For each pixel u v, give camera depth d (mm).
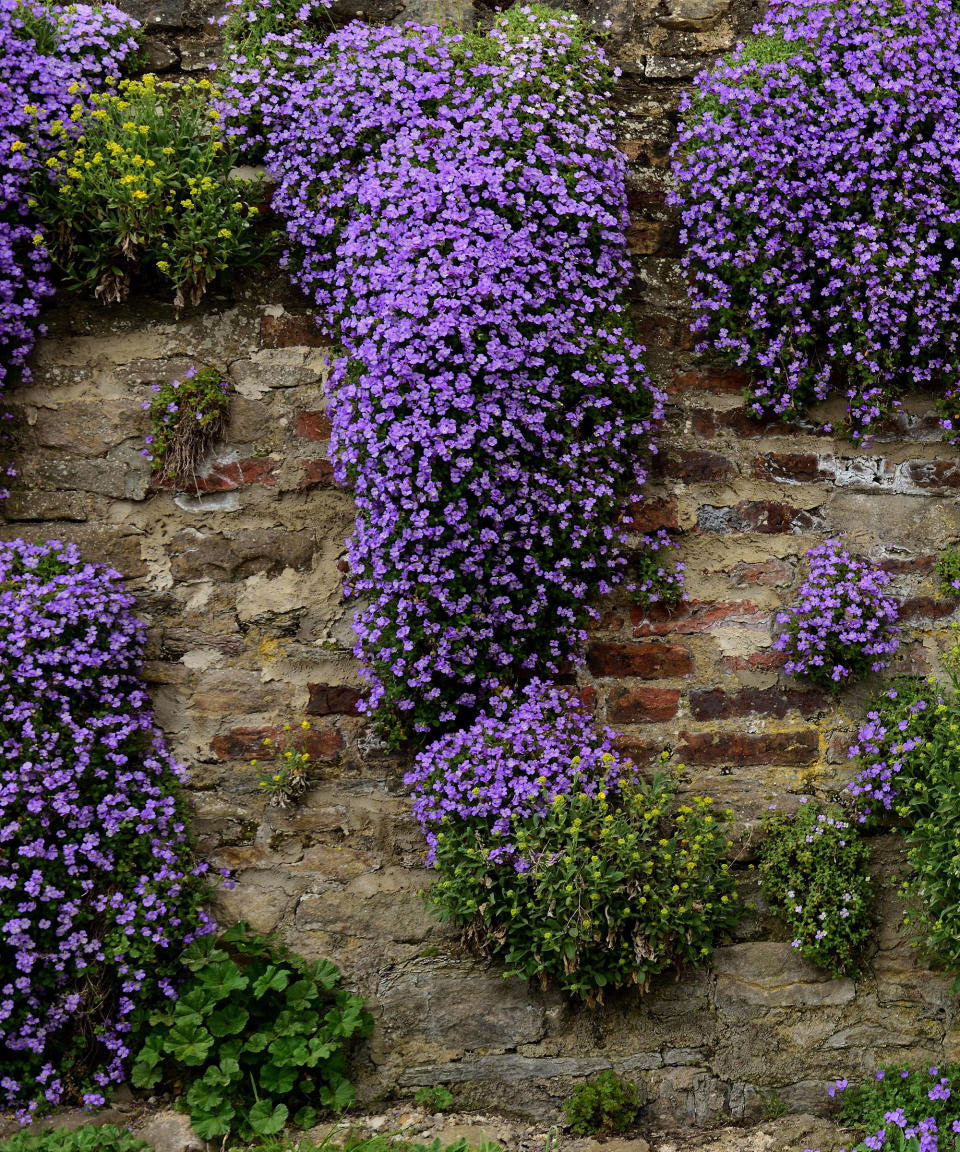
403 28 3379
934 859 2951
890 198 3229
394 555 2904
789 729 3299
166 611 3150
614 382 3119
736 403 3396
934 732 3104
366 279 3055
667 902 2951
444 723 3104
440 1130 2865
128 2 3344
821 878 3115
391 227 2980
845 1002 3129
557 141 3215
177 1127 2703
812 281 3268
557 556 3121
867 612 3305
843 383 3395
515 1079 2979
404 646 2943
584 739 3119
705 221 3326
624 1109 2945
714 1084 3031
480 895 2914
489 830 2963
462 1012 3016
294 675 3172
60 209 3049
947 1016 3146
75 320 3184
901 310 3211
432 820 2984
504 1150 2805
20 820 2773
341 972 3035
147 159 2998
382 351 2904
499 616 3033
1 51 3057
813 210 3236
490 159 3053
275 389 3234
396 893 3098
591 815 2979
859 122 3219
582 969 2949
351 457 3023
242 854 3088
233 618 3170
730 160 3246
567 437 3107
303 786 3111
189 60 3357
